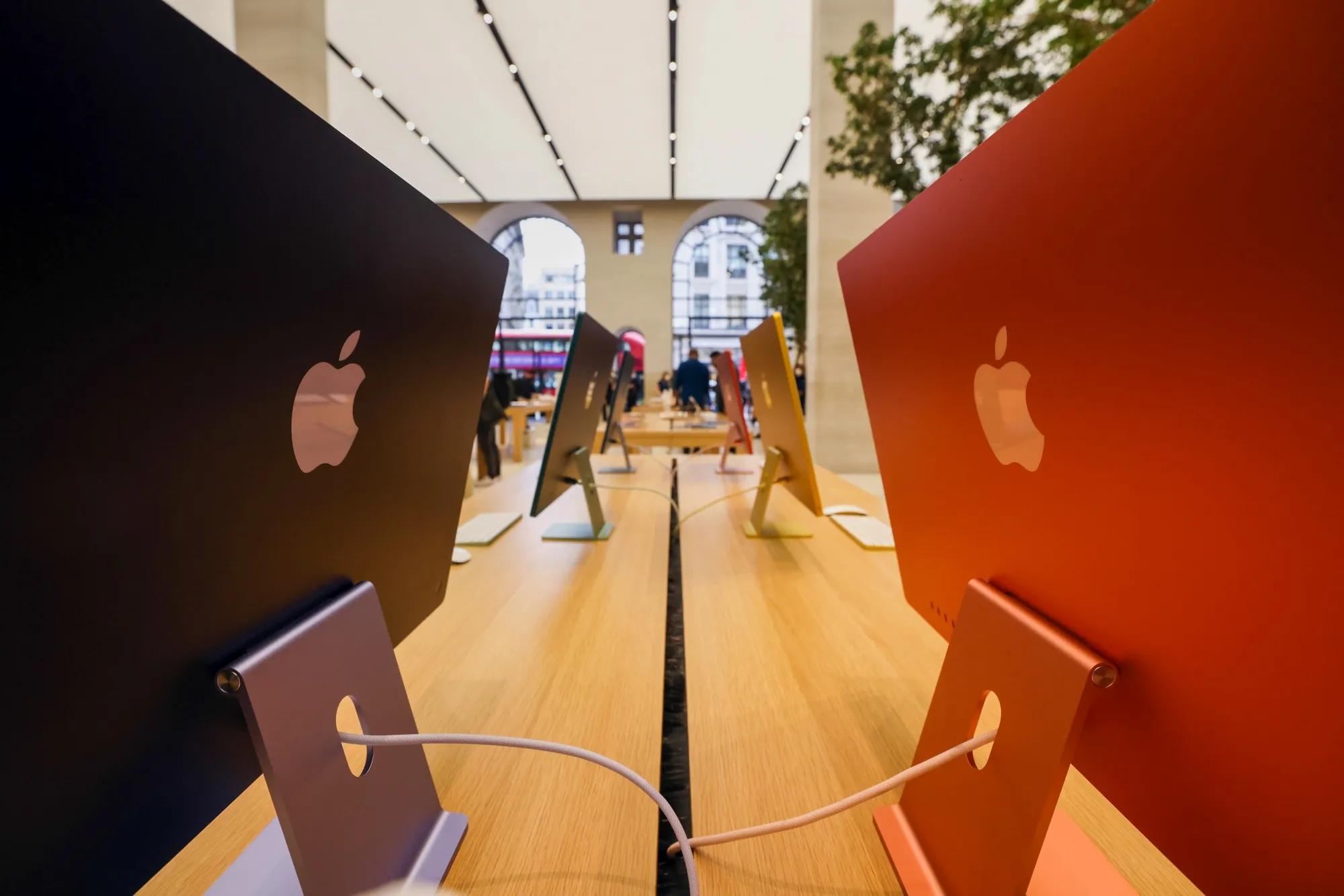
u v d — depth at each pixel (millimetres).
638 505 1869
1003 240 357
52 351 214
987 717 675
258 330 311
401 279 438
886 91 3238
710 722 686
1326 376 199
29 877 256
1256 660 244
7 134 184
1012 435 395
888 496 648
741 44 6723
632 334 14000
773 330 1315
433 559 624
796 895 455
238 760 365
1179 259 243
